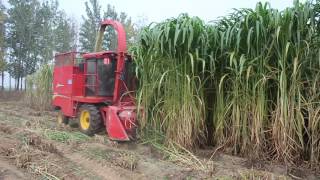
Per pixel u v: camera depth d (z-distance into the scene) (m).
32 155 6.07
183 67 6.28
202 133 6.39
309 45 5.42
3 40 29.52
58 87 9.55
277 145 5.50
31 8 32.28
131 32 26.09
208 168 5.30
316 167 5.37
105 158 5.98
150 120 6.77
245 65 5.78
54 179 5.12
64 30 34.28
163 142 6.52
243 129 5.83
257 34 5.45
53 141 7.06
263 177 5.02
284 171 5.32
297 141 5.48
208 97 6.71
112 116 7.16
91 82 8.30
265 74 5.69
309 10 5.27
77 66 8.71
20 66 32.25
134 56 7.23
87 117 8.18
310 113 5.36
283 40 5.48
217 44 6.36
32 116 12.00
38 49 32.78
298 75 5.43
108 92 7.89
